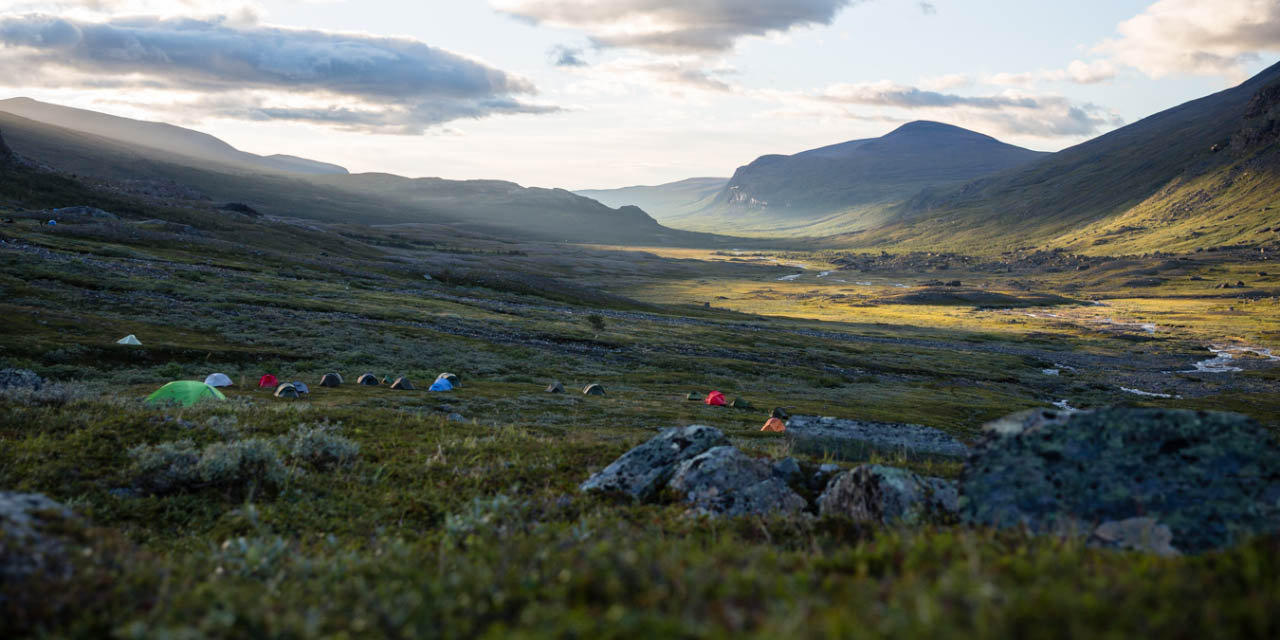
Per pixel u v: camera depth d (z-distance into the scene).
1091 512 7.95
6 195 156.12
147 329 65.62
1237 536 6.96
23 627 5.35
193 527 13.04
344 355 67.56
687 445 16.16
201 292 89.38
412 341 79.56
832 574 5.38
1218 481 7.85
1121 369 125.38
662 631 4.11
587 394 61.03
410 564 7.31
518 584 5.65
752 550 6.86
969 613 3.99
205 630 5.02
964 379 104.00
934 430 52.88
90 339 56.28
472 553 7.71
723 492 13.75
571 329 106.62
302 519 13.83
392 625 5.12
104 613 5.61
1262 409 87.25
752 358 103.81
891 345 138.25
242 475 15.64
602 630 4.27
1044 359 134.25
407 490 16.48
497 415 44.47
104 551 7.06
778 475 14.93
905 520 10.50
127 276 90.69
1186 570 4.93
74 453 16.58
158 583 6.48
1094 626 3.81
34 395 22.92
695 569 5.37
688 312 178.12
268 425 24.59
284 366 60.66
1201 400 94.38
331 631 5.16
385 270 162.12
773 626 3.94
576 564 6.02
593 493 14.70
